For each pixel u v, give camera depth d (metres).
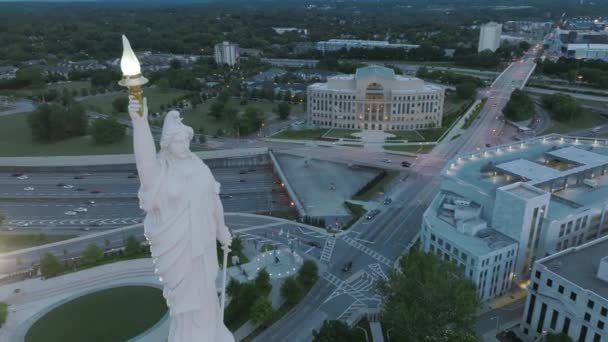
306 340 112.12
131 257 145.62
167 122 34.88
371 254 151.25
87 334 111.06
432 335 94.19
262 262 145.00
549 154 158.50
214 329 39.94
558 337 99.06
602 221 138.50
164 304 122.81
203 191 35.38
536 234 128.00
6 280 134.88
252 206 196.75
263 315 113.06
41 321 116.44
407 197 194.88
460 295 96.31
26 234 171.38
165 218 34.59
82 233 172.38
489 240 126.56
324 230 168.25
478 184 144.12
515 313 120.69
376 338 111.81
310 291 131.25
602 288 102.06
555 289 105.81
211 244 37.28
